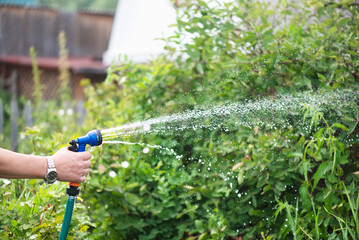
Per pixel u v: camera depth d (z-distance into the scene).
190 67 2.95
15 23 12.66
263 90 2.49
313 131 2.37
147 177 2.73
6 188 2.22
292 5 2.89
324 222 2.14
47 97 11.81
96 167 2.76
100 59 13.17
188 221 2.71
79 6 24.98
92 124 3.69
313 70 2.43
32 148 2.78
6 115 6.18
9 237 1.99
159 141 2.62
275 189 2.34
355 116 2.25
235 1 2.88
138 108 3.21
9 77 12.03
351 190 2.15
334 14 2.76
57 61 12.08
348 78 2.35
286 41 2.51
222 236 2.36
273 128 2.43
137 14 11.55
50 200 2.16
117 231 2.77
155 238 2.79
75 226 2.09
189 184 2.60
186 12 2.86
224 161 2.52
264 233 2.40
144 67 3.28
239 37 2.76
